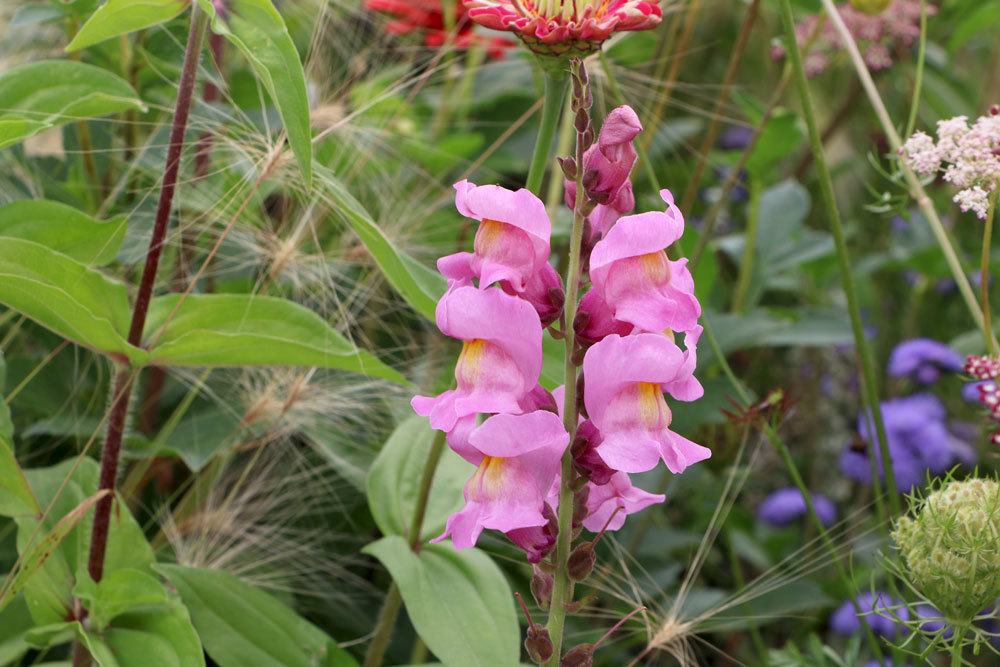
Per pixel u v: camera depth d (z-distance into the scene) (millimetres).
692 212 1400
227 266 881
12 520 825
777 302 1400
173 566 746
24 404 849
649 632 748
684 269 623
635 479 986
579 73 608
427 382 881
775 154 1078
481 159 914
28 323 874
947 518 676
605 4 657
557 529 624
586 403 609
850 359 1268
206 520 833
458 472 814
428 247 901
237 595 748
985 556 672
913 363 1077
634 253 600
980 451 1111
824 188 820
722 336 989
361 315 939
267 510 874
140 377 875
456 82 1105
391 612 802
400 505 800
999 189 734
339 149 870
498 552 887
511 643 746
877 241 1400
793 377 1265
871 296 1324
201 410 857
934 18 1314
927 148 740
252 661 737
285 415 831
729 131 1456
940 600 686
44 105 719
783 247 1157
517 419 594
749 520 1146
